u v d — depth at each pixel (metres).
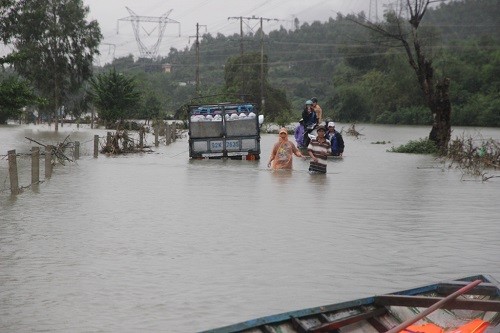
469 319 11.10
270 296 14.23
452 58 148.88
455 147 49.72
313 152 38.09
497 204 26.86
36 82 105.94
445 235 20.44
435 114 56.78
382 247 18.75
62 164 43.50
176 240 19.58
